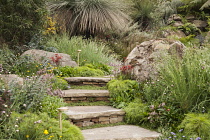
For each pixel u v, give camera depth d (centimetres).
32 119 306
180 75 400
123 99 448
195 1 1052
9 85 356
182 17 1099
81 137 309
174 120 362
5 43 698
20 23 706
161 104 384
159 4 1187
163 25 1086
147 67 502
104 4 934
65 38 782
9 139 259
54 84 477
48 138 276
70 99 445
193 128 320
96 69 644
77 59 711
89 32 941
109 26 910
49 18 791
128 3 1098
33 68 555
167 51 477
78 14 889
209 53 441
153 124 371
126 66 517
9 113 300
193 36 972
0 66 435
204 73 396
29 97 353
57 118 350
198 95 379
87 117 377
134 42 909
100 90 496
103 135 335
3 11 695
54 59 606
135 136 332
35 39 719
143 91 452
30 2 716
